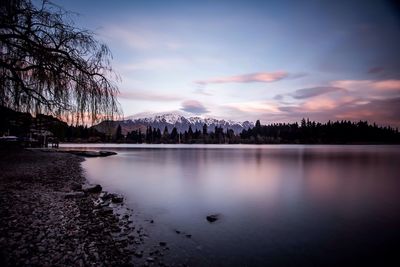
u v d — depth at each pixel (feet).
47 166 101.09
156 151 304.09
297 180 89.04
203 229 36.88
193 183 80.28
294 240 33.55
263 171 114.62
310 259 27.99
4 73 22.03
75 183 65.36
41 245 24.38
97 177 87.25
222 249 29.81
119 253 25.72
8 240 24.67
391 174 106.93
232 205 52.80
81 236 28.07
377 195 65.21
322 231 37.42
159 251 27.84
